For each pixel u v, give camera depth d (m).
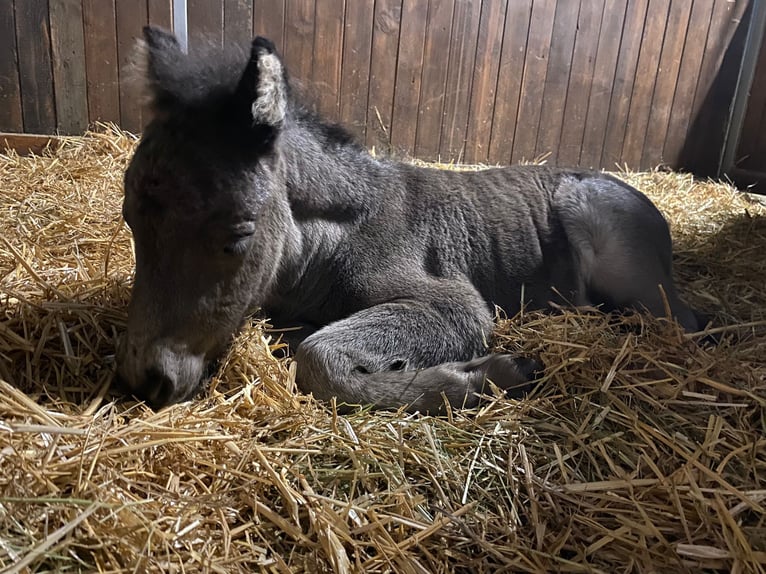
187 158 0.56
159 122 0.59
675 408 0.64
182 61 0.62
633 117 1.88
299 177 0.74
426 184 0.87
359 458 0.55
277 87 0.59
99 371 0.61
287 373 0.67
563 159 1.86
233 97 0.59
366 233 0.80
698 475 0.55
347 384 0.65
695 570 0.47
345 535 0.46
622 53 1.80
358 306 0.77
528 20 1.69
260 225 0.63
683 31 1.83
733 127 1.95
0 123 1.44
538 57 1.73
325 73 1.59
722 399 0.65
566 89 1.79
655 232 0.90
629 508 0.52
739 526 0.50
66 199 1.09
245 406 0.60
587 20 1.74
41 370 0.61
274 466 0.52
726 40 1.88
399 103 1.67
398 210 0.82
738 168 1.95
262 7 1.51
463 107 1.72
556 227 0.90
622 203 0.89
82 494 0.44
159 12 1.46
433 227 0.84
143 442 0.50
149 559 0.41
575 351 0.71
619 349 0.70
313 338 0.68
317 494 0.51
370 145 1.68
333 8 1.55
